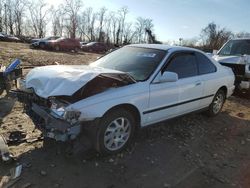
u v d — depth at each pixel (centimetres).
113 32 7050
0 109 568
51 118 362
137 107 425
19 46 2700
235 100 859
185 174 394
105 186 348
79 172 370
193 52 554
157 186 359
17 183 336
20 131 462
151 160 420
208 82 572
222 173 407
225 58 903
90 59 1994
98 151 400
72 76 384
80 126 371
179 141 496
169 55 495
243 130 590
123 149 432
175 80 457
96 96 379
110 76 403
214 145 500
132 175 377
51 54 2098
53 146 423
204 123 604
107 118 391
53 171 366
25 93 427
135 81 434
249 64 855
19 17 6669
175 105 497
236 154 474
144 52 512
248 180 394
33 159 388
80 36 7100
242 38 978
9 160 371
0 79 625
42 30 6862
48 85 379
